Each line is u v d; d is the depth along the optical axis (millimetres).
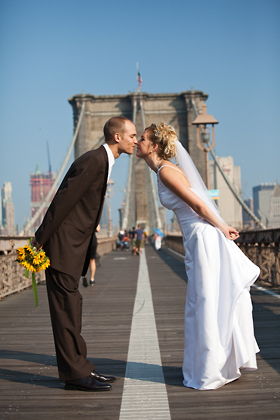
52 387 2879
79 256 2773
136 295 7359
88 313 5723
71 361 2785
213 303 2738
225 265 2807
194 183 3059
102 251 23375
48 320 5258
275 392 2689
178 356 3566
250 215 49312
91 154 2764
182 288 8164
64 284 2752
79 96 92188
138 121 92688
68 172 2799
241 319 2885
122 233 31656
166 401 2588
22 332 4582
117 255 23172
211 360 2707
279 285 7137
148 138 3055
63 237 2734
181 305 6180
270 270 7590
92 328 4742
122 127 2879
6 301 6906
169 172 2898
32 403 2605
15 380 3031
